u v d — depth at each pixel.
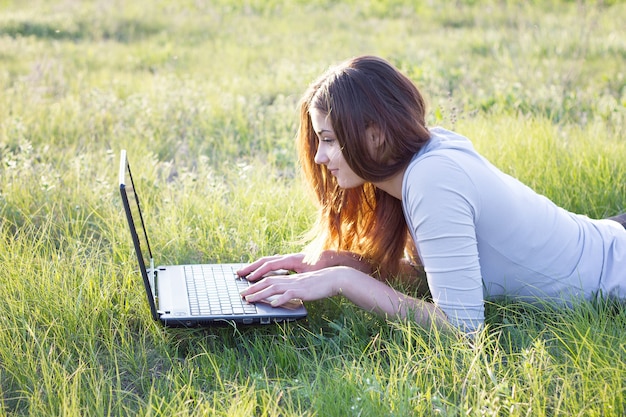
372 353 2.90
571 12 12.74
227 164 5.43
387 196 3.06
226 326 2.89
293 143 5.78
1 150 5.55
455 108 5.93
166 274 3.34
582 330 2.81
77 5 13.59
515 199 2.88
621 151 4.96
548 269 3.00
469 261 2.74
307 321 3.17
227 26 12.62
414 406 2.48
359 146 2.73
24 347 2.92
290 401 2.51
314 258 3.27
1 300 3.14
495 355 2.65
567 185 4.50
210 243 3.90
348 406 2.49
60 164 5.27
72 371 2.80
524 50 9.37
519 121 5.75
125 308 3.19
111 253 3.81
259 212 4.26
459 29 12.09
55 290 3.20
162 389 2.73
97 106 6.62
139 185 4.69
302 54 10.01
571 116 6.44
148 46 10.77
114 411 2.61
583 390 2.48
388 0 14.52
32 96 7.02
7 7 13.48
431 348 2.82
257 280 3.23
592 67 8.87
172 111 6.65
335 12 13.89
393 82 2.76
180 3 14.68
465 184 2.72
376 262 3.25
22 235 3.79
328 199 3.17
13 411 2.64
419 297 3.35
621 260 3.08
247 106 6.99
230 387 2.71
